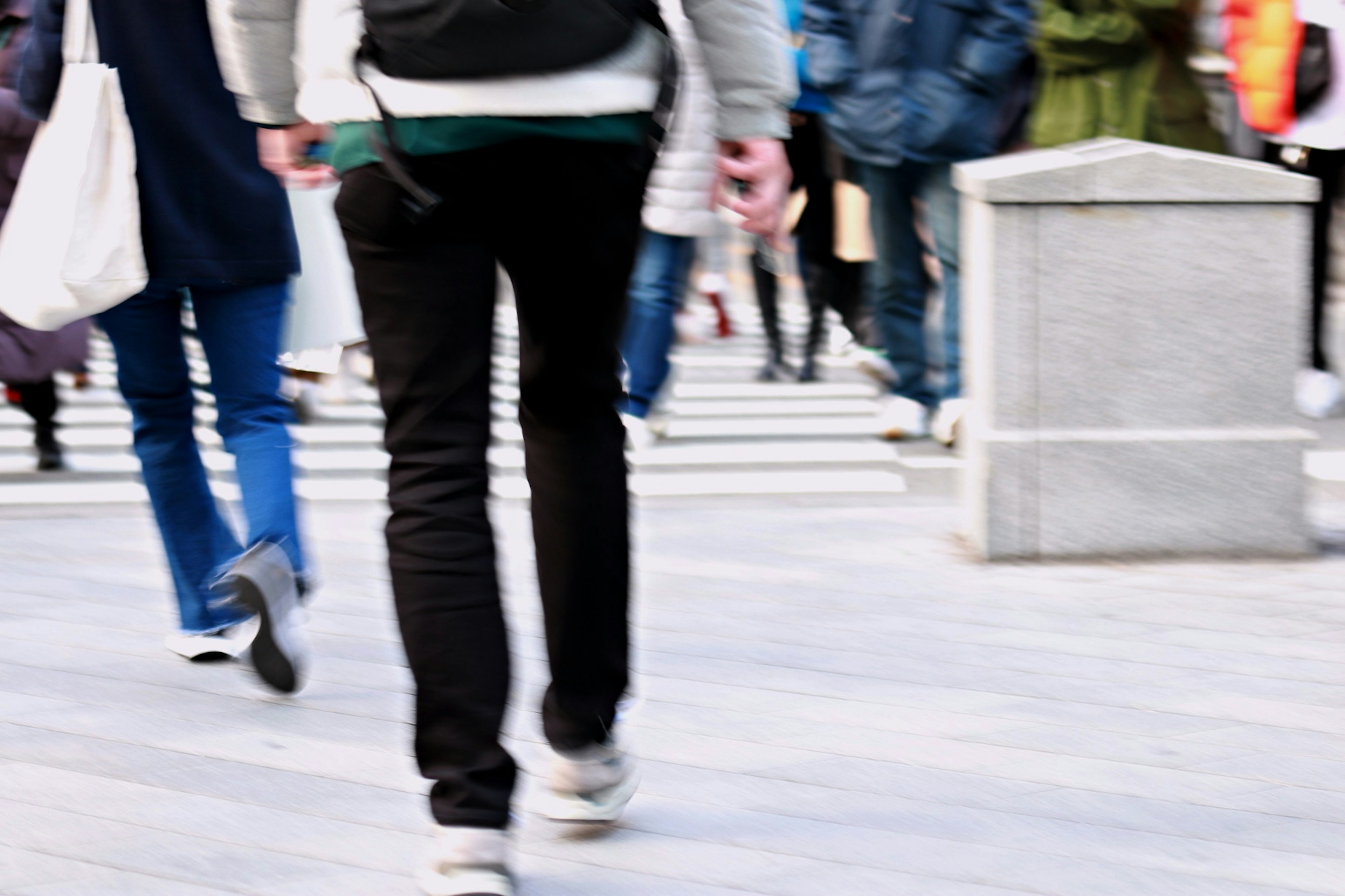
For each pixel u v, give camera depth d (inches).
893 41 505.0
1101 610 317.7
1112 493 356.5
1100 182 349.4
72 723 253.3
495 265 177.2
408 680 277.6
